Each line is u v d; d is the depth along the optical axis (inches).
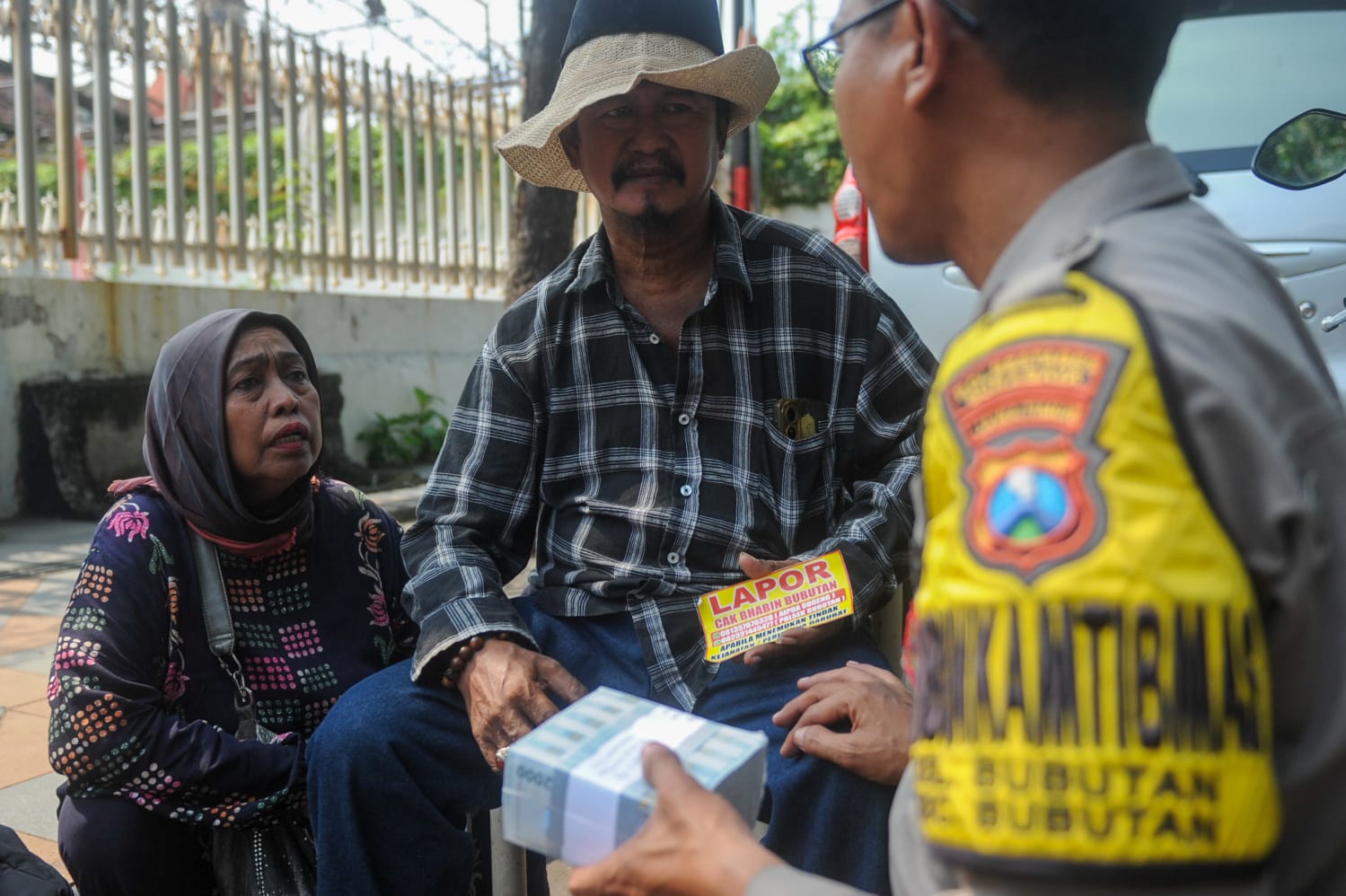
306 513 77.9
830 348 77.0
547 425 77.7
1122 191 32.2
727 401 75.6
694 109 73.9
